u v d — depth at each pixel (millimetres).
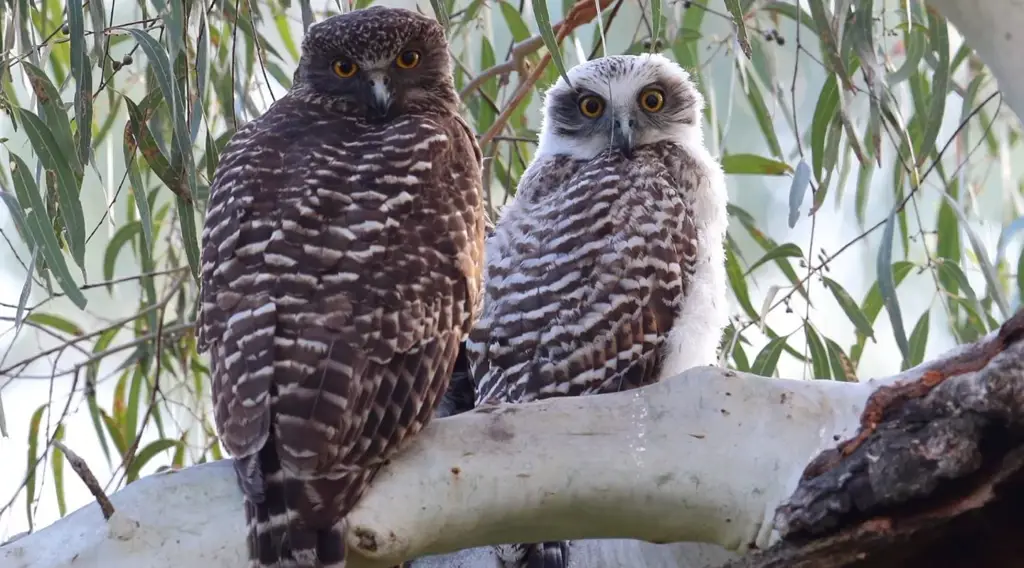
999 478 5262
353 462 5395
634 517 5625
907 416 5387
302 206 6078
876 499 5363
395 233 6094
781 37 9109
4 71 7449
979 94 10227
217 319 5836
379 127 6973
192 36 7789
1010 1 5344
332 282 5789
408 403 5645
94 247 13031
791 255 9242
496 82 11008
